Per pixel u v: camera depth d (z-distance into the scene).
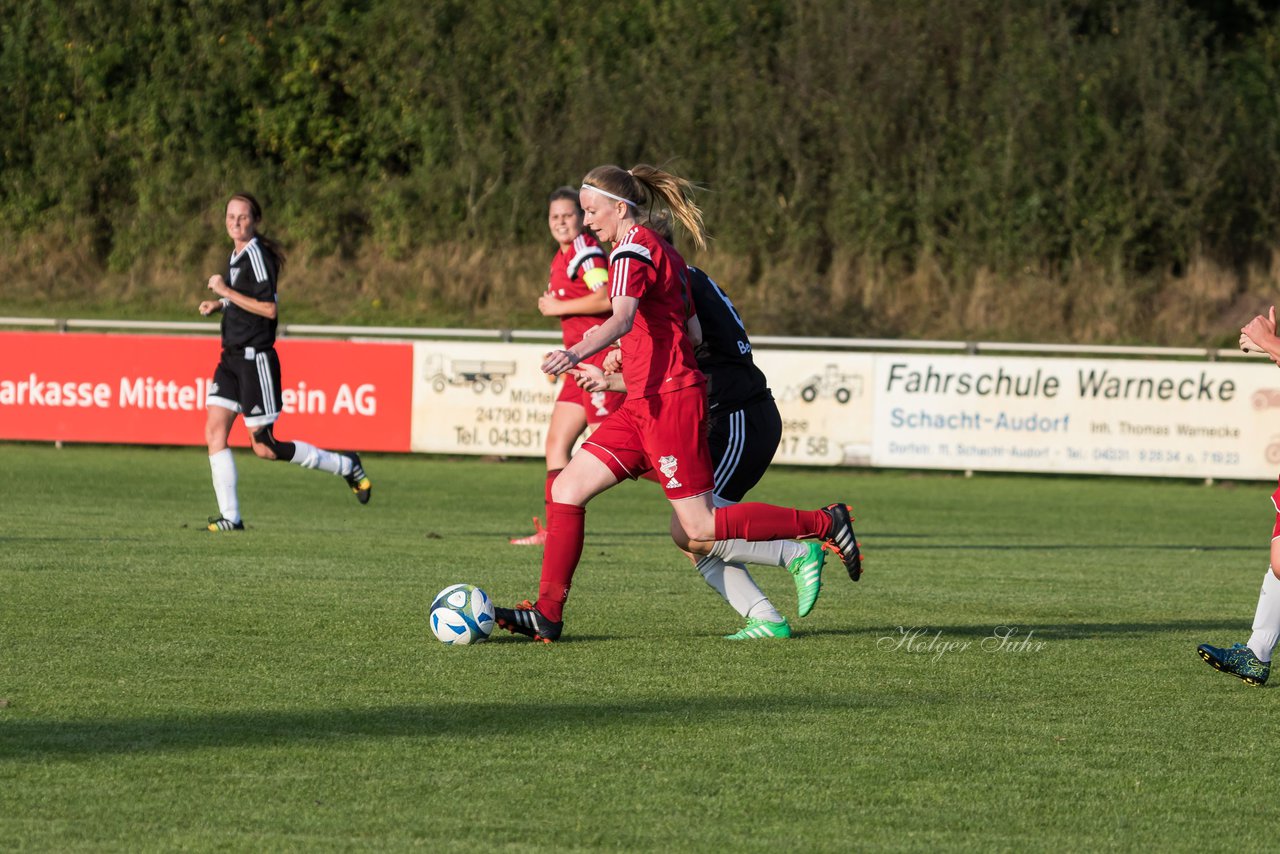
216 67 91.19
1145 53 84.44
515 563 27.67
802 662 18.52
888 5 87.56
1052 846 11.62
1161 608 24.05
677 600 23.58
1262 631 17.50
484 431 51.62
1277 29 95.31
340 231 87.69
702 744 14.36
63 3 92.56
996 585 26.64
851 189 83.00
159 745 13.89
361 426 52.06
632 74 88.12
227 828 11.59
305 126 90.50
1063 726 15.41
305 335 75.06
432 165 87.81
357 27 91.69
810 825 11.97
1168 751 14.48
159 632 19.50
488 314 80.94
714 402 19.56
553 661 18.25
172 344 52.09
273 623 20.36
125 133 90.75
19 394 53.22
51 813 11.87
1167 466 48.84
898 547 33.25
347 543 30.45
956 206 82.38
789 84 86.38
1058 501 45.66
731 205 83.31
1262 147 84.31
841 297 78.62
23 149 91.31
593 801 12.47
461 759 13.65
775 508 19.30
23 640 18.77
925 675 17.91
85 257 88.12
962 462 49.88
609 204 18.55
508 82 89.12
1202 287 80.31
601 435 19.56
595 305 24.14
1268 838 11.91
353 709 15.44
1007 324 77.88
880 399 50.25
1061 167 82.00
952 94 85.88
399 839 11.42
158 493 41.72
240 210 32.03
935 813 12.37
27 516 34.81
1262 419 48.34
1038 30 86.19
